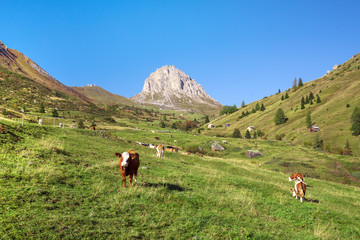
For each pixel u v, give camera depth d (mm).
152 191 13305
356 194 29281
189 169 25734
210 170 27141
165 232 9375
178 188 15562
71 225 8445
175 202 12602
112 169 17594
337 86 191750
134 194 12500
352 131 118438
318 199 21281
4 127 21672
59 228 8102
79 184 12766
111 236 8328
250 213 13414
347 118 135625
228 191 18016
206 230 10086
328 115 148750
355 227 14398
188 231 9781
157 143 81312
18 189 10422
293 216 14711
